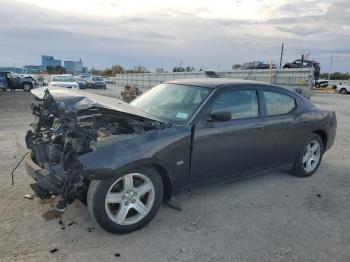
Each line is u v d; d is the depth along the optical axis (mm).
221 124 4191
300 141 5324
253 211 4184
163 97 4633
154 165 3668
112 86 53094
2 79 29094
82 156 3180
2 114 12789
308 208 4344
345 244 3486
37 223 3646
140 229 3619
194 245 3357
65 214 3861
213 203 4371
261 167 4840
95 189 3291
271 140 4832
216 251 3268
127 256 3129
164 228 3670
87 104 3324
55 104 3635
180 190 3949
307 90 19859
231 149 4320
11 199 4215
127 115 3551
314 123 5488
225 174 4375
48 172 3465
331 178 5605
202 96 4270
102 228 3457
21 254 3076
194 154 3945
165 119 4105
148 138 3566
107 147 3328
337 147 7988
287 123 5020
